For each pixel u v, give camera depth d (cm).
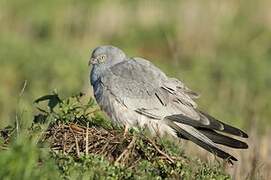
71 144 1053
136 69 1160
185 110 1137
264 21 2397
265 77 1967
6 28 2259
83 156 998
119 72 1159
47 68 1878
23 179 907
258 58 2095
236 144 1099
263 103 1752
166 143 1098
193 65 1973
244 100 1764
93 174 961
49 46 2044
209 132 1121
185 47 2181
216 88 1861
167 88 1148
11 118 1471
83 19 2309
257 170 1109
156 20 2311
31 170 913
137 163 1030
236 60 2044
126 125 1087
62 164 979
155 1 2405
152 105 1139
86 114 1128
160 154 1056
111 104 1149
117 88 1147
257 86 1900
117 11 2344
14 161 909
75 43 2162
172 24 2264
